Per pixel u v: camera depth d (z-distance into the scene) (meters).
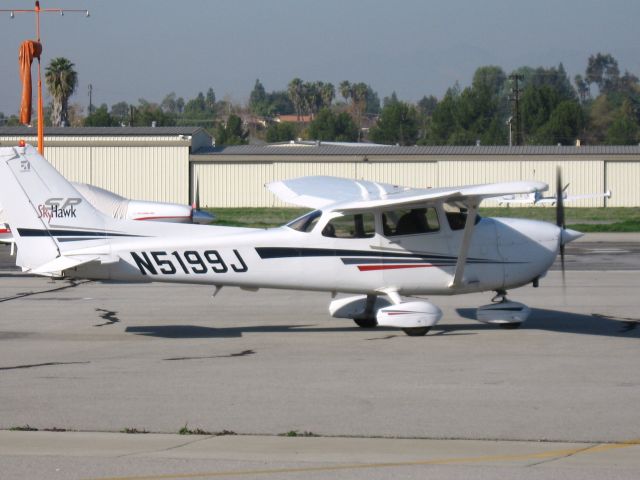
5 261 56.69
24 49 61.69
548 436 17.09
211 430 17.75
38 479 14.52
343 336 29.34
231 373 23.41
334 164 105.69
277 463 15.38
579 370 23.47
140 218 60.06
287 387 21.67
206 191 106.38
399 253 29.39
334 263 29.27
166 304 37.09
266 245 29.08
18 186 28.88
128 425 18.17
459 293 30.33
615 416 18.59
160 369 23.98
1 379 22.75
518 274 30.22
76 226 29.03
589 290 40.34
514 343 27.61
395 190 33.34
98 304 37.19
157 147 105.75
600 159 103.94
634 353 25.89
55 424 18.25
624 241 72.12
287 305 36.50
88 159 106.00
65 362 25.05
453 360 24.97
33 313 34.78
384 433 17.44
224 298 38.66
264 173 106.19
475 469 14.95
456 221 29.78
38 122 62.91
